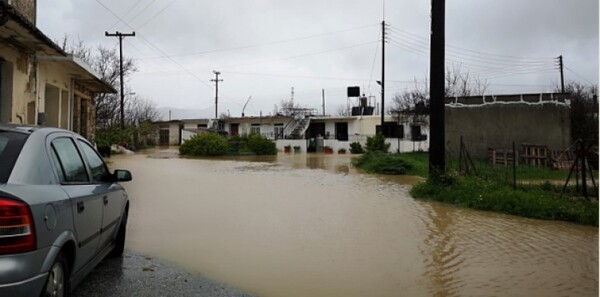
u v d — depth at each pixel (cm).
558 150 2197
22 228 300
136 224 798
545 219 888
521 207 936
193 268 549
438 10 1242
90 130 1953
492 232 772
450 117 2366
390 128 4444
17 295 295
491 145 2305
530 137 2258
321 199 1127
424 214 934
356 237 725
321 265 573
